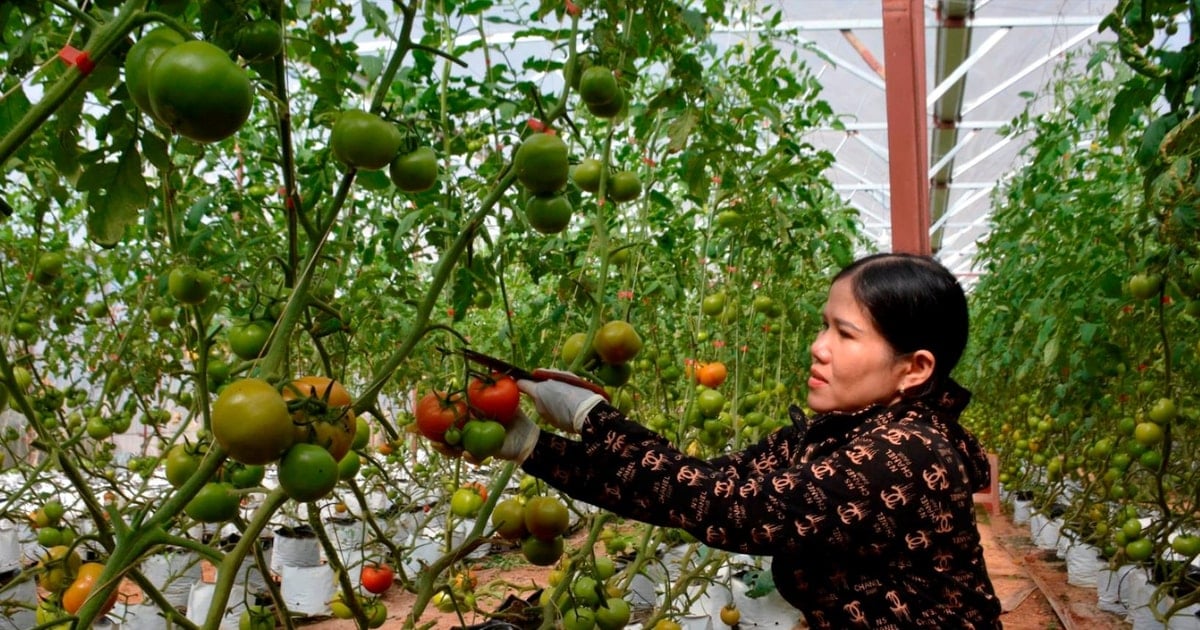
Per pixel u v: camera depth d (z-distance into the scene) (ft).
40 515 8.30
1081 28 21.21
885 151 32.17
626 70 6.27
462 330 14.64
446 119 8.80
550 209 4.73
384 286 13.89
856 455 4.45
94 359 12.88
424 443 16.90
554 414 4.66
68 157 4.16
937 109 27.48
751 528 4.25
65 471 4.23
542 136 4.35
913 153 11.07
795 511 4.25
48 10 5.73
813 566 4.70
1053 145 16.75
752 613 12.60
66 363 13.53
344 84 6.95
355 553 14.66
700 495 4.29
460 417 4.45
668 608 9.53
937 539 4.43
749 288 12.82
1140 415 12.79
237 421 3.15
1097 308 13.15
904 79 10.26
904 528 4.35
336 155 3.84
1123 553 13.89
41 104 2.76
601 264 6.18
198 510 4.40
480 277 6.34
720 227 12.10
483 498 9.66
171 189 6.74
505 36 18.24
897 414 4.89
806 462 4.86
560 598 6.61
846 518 4.27
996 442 28.19
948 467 4.48
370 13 5.39
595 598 6.41
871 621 4.50
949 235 52.49
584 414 4.53
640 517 4.48
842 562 4.57
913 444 4.51
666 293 11.37
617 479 4.42
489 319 17.44
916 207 11.58
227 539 14.01
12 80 4.70
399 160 4.21
